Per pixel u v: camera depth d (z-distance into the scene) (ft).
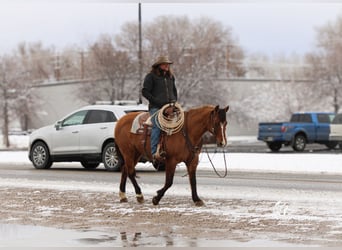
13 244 33.91
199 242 33.91
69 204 47.73
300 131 126.00
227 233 36.06
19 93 195.42
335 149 132.98
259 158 89.15
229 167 79.56
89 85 178.19
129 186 59.00
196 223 39.24
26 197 51.72
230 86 205.26
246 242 33.71
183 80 173.47
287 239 34.22
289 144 126.00
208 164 83.30
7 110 189.16
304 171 74.08
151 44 177.68
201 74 175.22
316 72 207.92
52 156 79.71
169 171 46.32
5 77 192.34
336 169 75.31
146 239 34.91
